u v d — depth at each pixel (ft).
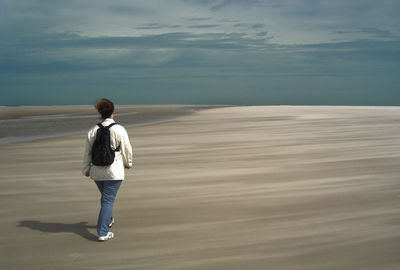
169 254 11.94
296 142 37.76
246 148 34.55
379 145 34.24
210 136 44.78
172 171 25.14
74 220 15.62
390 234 13.20
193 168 26.02
